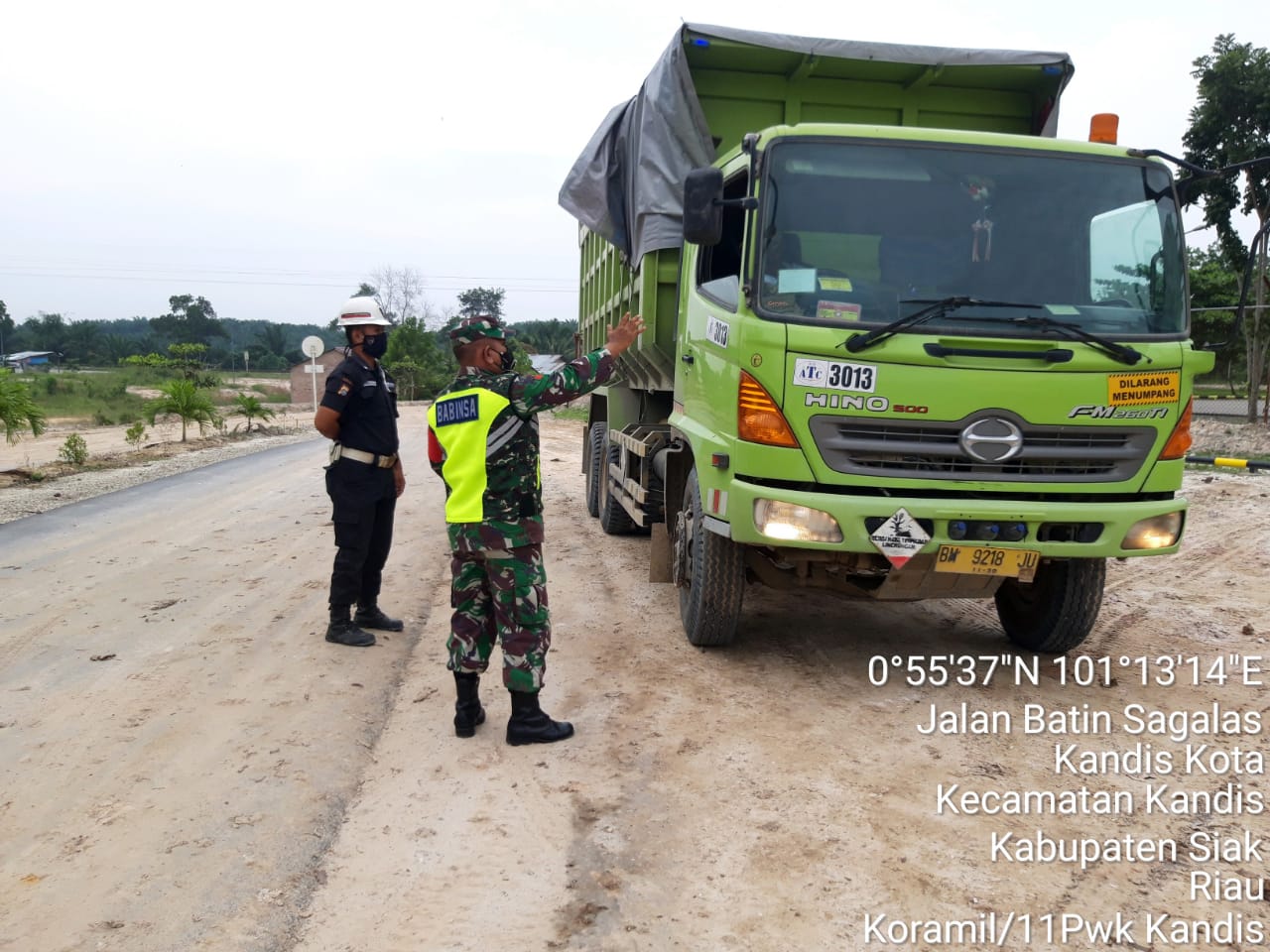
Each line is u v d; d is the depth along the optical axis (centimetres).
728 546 526
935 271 465
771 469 454
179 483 1318
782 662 543
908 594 505
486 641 434
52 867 323
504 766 405
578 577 751
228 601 664
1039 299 464
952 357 439
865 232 467
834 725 450
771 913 299
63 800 370
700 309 561
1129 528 455
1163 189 491
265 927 290
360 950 280
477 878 318
